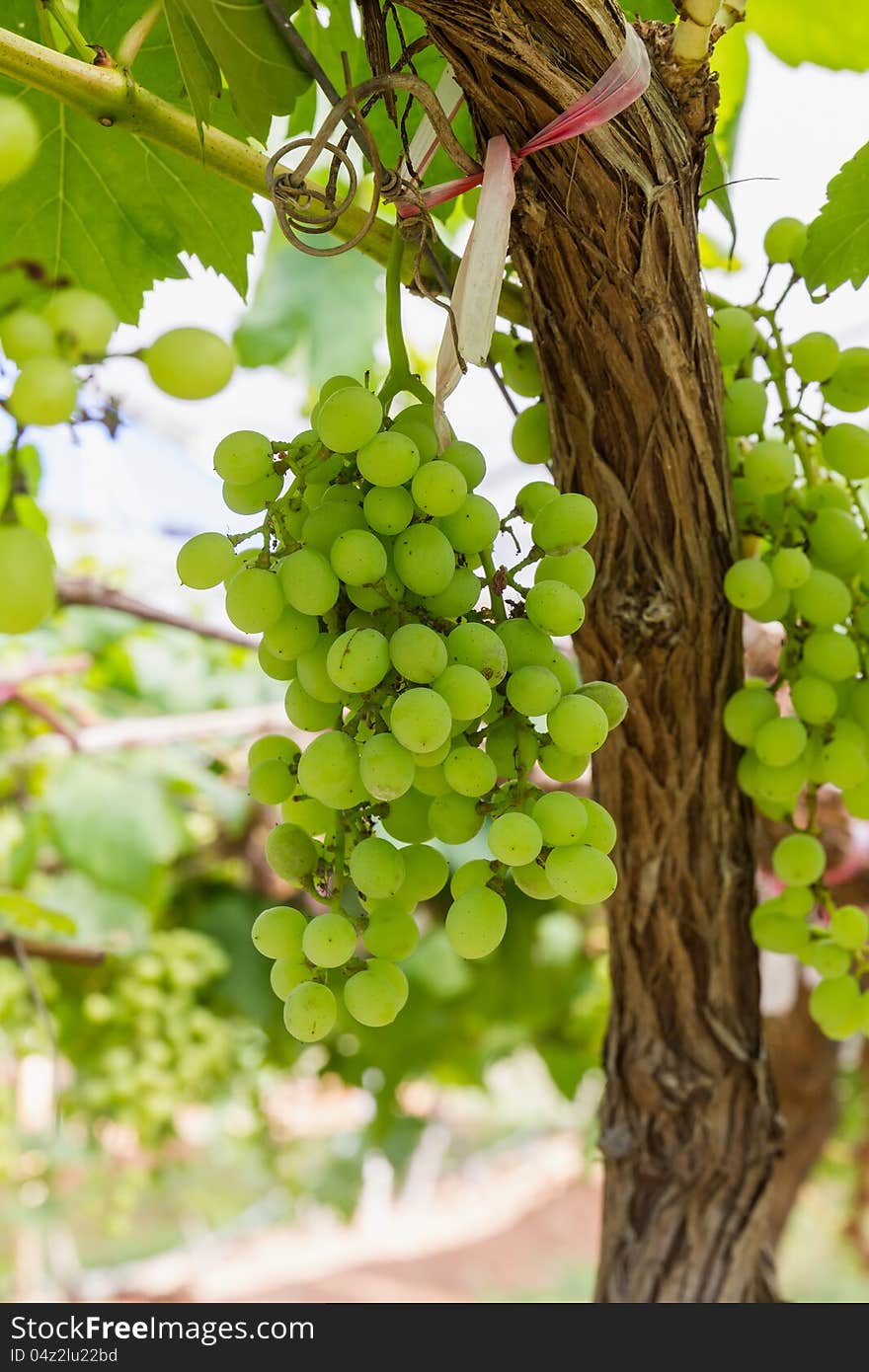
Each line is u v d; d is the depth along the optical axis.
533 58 0.62
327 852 0.63
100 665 1.76
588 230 0.66
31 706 1.42
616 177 0.65
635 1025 0.81
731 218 0.78
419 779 0.62
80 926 1.65
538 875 0.61
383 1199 5.82
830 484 0.79
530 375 0.74
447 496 0.60
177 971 1.75
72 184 0.80
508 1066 3.48
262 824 1.79
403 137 0.65
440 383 0.63
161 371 0.53
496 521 0.62
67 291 0.53
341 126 0.95
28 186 0.79
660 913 0.79
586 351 0.69
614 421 0.71
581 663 0.76
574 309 0.69
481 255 0.63
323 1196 2.98
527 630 0.62
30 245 0.81
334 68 0.87
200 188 0.80
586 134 0.64
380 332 1.49
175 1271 4.82
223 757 1.71
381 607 0.61
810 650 0.74
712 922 0.79
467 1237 6.17
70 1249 4.18
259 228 0.82
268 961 1.87
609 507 0.72
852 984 0.77
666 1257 0.80
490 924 0.60
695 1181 0.80
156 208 0.81
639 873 0.78
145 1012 1.74
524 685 0.61
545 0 0.62
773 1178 0.82
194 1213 5.22
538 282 0.69
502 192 0.64
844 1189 3.88
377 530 0.61
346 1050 2.01
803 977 1.67
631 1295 0.80
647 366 0.69
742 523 0.77
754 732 0.75
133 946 1.65
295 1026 0.61
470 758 0.60
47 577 0.53
